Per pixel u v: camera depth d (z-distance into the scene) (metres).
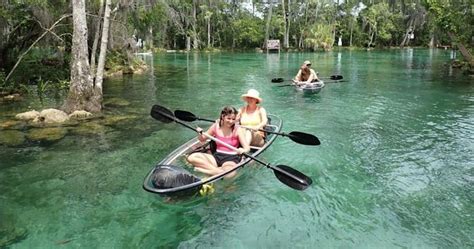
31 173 6.09
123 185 5.68
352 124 9.16
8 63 14.86
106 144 7.48
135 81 17.12
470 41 19.47
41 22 13.93
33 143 7.49
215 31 50.84
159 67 24.58
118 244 4.25
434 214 4.85
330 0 52.06
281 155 6.89
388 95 13.16
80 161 6.60
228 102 12.07
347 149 7.27
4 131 8.25
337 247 4.20
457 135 8.16
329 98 12.58
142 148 7.27
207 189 5.10
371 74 20.00
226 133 5.85
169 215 4.84
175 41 48.81
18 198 5.29
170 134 8.19
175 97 12.90
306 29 49.19
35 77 15.16
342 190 5.55
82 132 8.25
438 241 4.28
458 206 5.05
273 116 8.70
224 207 5.04
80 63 9.88
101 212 4.91
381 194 5.41
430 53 40.97
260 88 14.77
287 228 4.57
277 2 52.41
